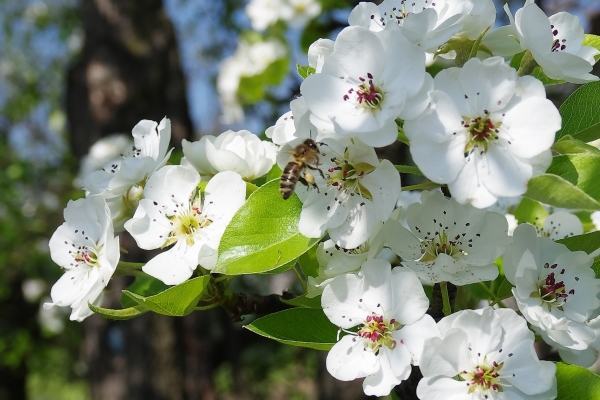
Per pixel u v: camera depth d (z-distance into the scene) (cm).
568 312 23
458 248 24
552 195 21
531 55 25
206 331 72
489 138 22
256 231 24
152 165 27
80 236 27
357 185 23
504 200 33
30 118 135
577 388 22
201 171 27
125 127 67
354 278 23
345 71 23
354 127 22
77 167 69
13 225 102
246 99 63
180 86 71
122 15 70
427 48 23
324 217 23
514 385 22
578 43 26
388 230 24
